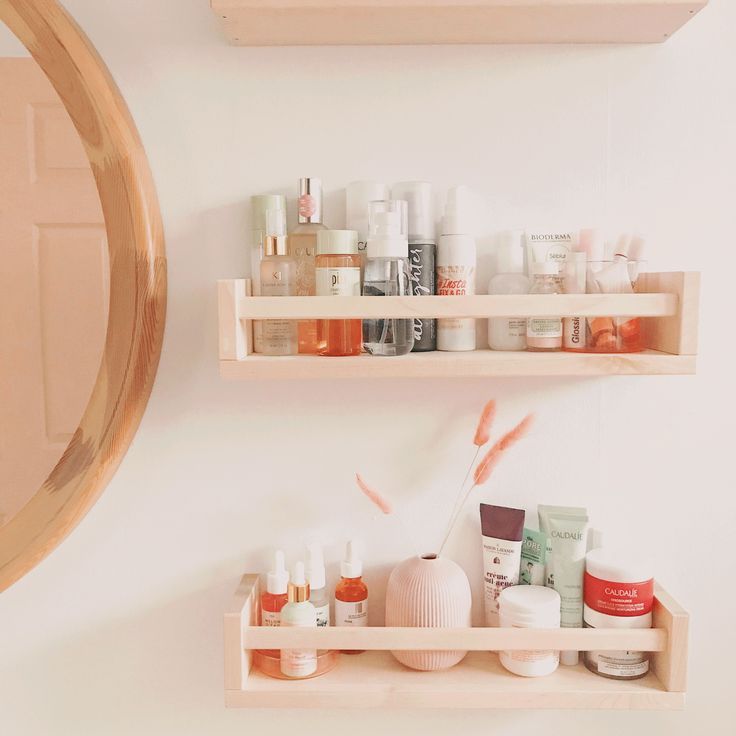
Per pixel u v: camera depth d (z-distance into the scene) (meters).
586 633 0.69
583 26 0.70
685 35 0.75
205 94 0.76
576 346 0.69
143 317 0.73
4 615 0.80
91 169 0.72
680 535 0.79
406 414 0.78
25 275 0.74
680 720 0.80
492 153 0.76
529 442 0.78
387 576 0.79
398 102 0.76
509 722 0.80
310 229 0.72
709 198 0.76
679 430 0.78
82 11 0.75
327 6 0.64
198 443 0.79
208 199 0.76
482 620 0.79
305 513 0.79
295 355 0.70
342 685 0.70
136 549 0.79
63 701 0.81
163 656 0.80
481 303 0.65
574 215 0.76
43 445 0.74
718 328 0.77
